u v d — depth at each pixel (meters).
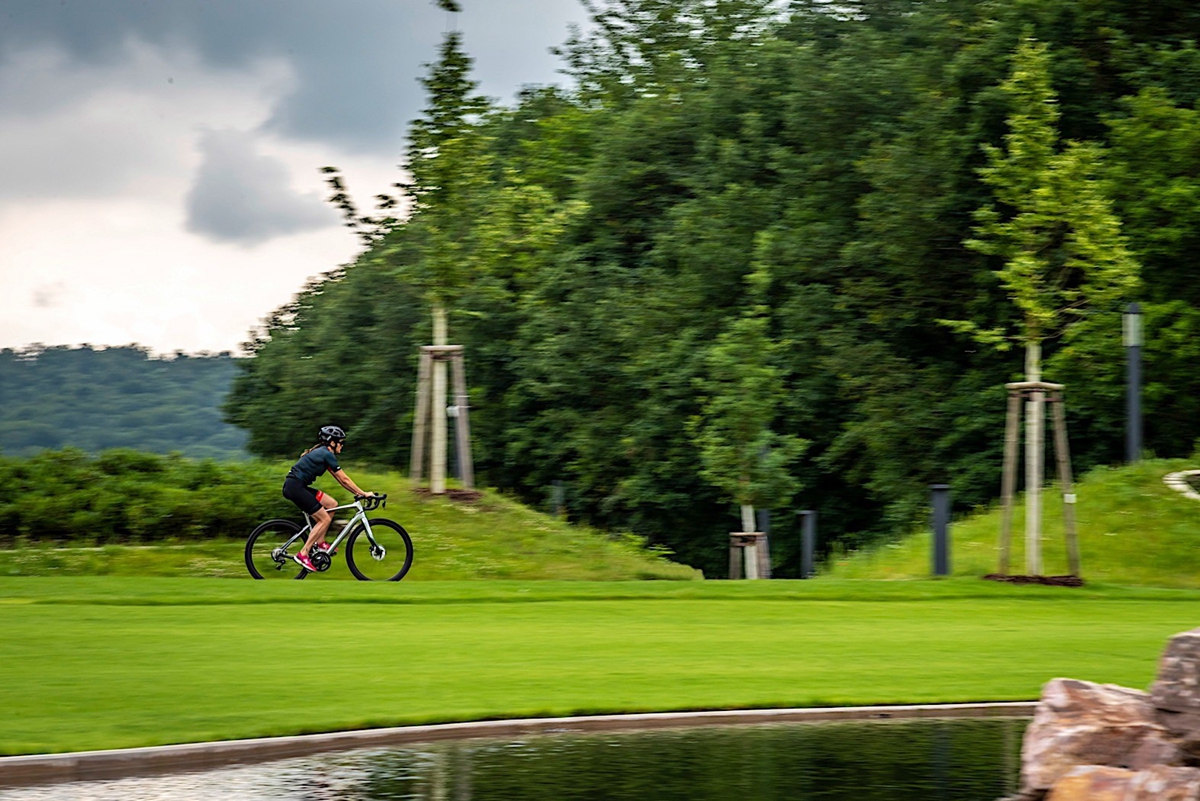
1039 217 21.69
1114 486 26.16
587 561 24.66
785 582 20.33
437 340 28.06
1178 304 33.78
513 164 49.16
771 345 34.28
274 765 8.81
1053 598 19.56
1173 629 16.20
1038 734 7.96
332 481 26.02
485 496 26.94
